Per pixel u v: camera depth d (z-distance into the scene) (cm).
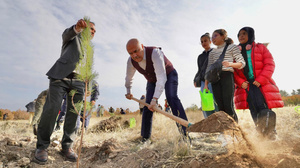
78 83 251
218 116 181
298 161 144
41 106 409
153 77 307
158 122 490
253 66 310
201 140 311
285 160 149
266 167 152
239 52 280
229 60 279
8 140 280
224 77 275
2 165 221
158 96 269
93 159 255
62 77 232
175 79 298
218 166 160
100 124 575
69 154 250
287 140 251
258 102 301
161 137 336
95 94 465
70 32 231
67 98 257
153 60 280
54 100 229
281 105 298
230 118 181
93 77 187
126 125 575
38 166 223
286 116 438
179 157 212
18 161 222
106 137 407
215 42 301
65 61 238
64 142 254
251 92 312
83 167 232
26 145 288
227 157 171
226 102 275
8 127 574
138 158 228
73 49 245
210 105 284
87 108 187
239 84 321
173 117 245
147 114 319
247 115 529
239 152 183
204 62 397
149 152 235
